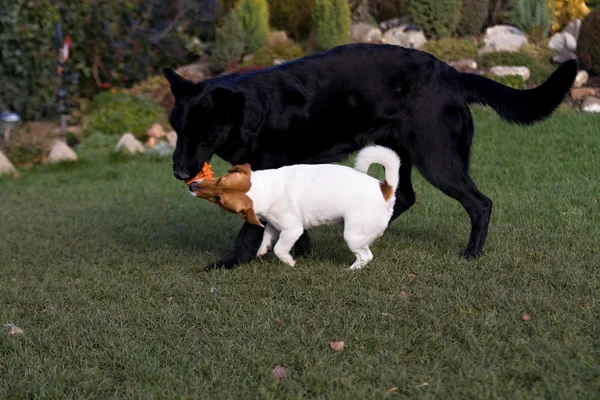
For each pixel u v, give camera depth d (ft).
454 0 41.55
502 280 14.46
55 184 32.83
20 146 37.63
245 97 15.49
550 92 15.81
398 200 17.79
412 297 13.74
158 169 34.06
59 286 16.33
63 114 40.29
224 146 15.79
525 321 12.23
